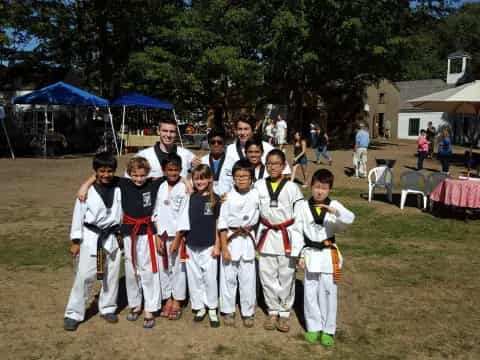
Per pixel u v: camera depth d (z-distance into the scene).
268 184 4.09
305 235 3.89
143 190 4.15
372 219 8.73
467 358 3.62
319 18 24.31
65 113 24.75
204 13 24.58
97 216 3.93
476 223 8.47
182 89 25.41
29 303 4.54
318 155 19.19
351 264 5.96
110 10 25.17
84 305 4.07
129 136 22.20
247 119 4.57
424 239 7.31
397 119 42.50
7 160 17.77
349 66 27.16
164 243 4.27
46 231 7.29
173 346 3.75
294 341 3.88
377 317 4.36
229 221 4.08
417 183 9.70
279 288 4.08
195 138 25.92
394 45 25.22
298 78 28.41
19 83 25.66
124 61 26.98
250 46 26.22
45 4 22.05
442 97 9.97
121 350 3.67
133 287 4.22
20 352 3.60
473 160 18.36
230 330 4.08
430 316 4.39
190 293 4.28
